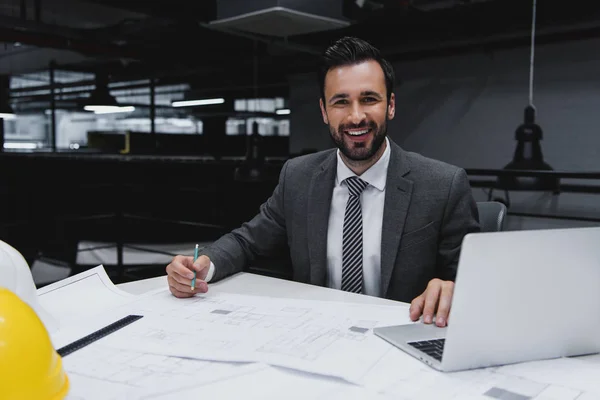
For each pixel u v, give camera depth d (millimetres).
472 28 4254
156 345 846
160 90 11375
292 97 7898
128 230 6000
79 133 13406
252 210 5008
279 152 8273
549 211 5027
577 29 3920
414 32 4488
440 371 738
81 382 713
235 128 9555
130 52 6527
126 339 878
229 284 1275
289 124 8047
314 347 828
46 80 11406
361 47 1255
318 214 1408
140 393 677
